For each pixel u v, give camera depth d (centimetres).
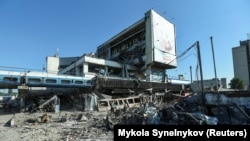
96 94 3512
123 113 1714
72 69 5369
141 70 5900
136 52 5981
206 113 1598
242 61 7869
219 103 1611
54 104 2964
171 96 3622
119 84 3984
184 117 1359
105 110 2950
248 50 7769
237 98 1616
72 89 4234
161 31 5766
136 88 4366
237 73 7969
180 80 6531
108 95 3797
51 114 2534
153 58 5291
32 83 3166
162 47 5666
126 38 6594
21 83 3072
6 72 2966
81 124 1631
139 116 1428
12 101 4081
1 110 3488
